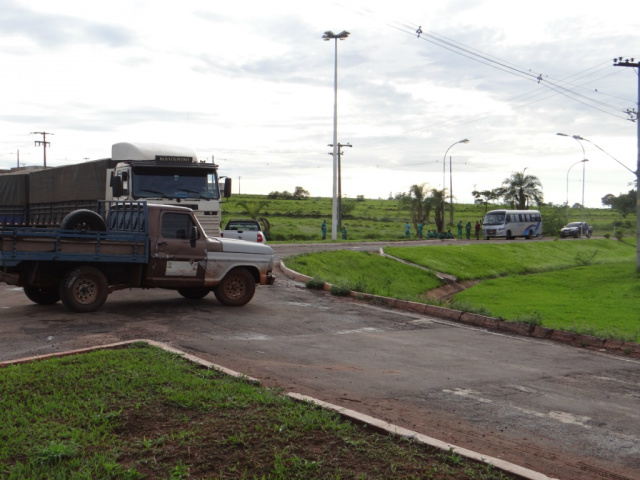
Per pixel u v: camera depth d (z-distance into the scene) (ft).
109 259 37.81
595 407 23.62
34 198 84.79
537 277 112.27
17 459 15.14
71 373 22.45
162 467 15.05
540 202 259.60
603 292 88.58
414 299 54.13
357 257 96.02
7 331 32.24
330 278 69.67
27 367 23.35
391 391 24.30
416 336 37.68
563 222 259.60
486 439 19.42
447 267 112.78
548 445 19.21
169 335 32.81
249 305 45.47
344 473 15.03
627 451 18.98
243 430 17.47
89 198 67.92
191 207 59.06
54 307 40.24
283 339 34.06
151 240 39.83
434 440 17.43
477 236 199.62
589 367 31.30
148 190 58.29
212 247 42.29
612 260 166.81
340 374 26.71
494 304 73.36
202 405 19.30
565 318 58.54
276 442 16.76
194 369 24.21
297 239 155.12
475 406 22.89
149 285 40.32
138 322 35.99
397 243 145.59
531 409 22.88
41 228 37.29
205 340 32.24
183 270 41.06
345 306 48.34
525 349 35.37
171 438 16.75
